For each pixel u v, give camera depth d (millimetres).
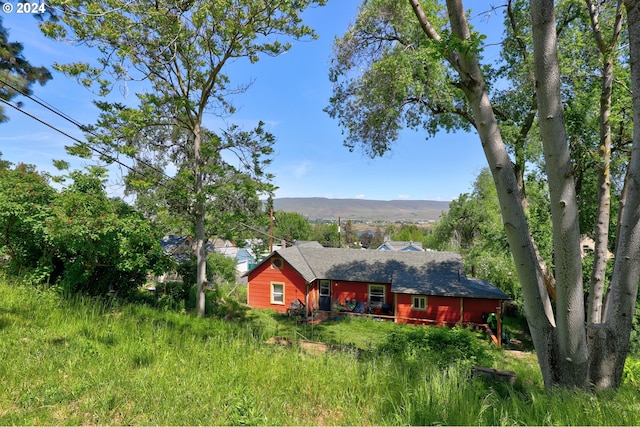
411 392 2756
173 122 11078
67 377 2752
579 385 2961
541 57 2787
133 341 3877
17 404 2283
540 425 2221
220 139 11094
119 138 9773
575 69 7961
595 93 7961
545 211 11992
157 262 9695
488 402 2613
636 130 2977
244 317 13617
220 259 23094
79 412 2258
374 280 17219
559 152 2820
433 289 15508
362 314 15961
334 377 3201
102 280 9039
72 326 4223
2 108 8047
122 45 8617
